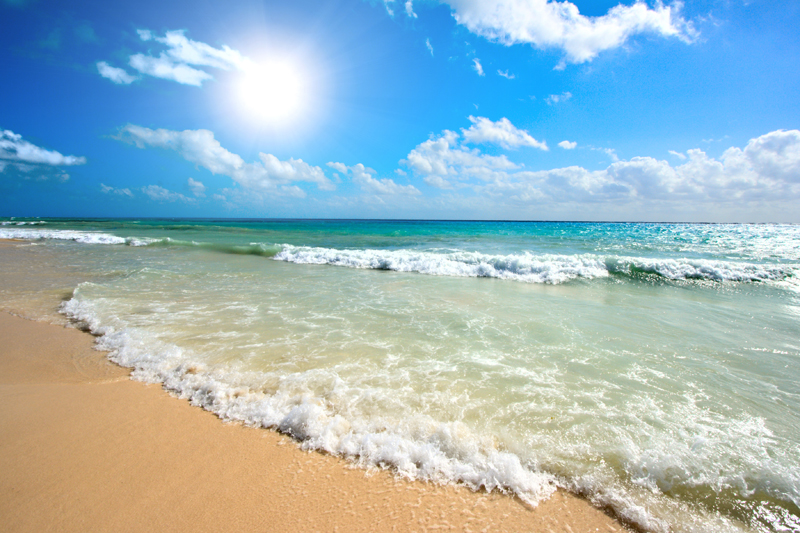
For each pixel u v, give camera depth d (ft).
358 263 39.37
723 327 18.35
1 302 22.04
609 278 31.94
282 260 42.96
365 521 6.86
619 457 8.41
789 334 17.30
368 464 8.35
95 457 8.61
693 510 7.06
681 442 8.99
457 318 19.52
